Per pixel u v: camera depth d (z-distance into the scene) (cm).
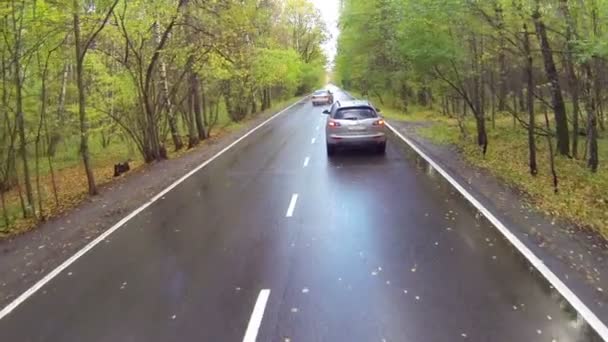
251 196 1177
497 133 2412
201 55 2152
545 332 502
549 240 778
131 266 747
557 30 1360
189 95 2595
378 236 829
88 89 2164
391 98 4819
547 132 1773
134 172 1800
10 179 2061
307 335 514
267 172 1492
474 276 646
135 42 2034
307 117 3703
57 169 2592
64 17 1368
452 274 655
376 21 3544
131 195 1303
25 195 1708
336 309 568
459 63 1928
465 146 1955
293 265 710
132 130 2419
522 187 1178
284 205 1072
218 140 2583
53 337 546
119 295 643
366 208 1016
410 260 712
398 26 2014
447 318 538
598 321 520
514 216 922
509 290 600
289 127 2983
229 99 3878
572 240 776
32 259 834
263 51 3559
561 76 2095
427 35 1830
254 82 3847
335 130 1723
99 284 684
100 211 1148
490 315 541
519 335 498
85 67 2078
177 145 2441
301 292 618
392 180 1289
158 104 2400
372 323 534
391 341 497
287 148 2027
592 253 717
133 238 895
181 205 1130
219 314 570
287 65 4447
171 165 1816
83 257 806
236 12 2127
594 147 1482
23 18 1250
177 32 2139
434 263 697
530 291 595
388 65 4006
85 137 1408
